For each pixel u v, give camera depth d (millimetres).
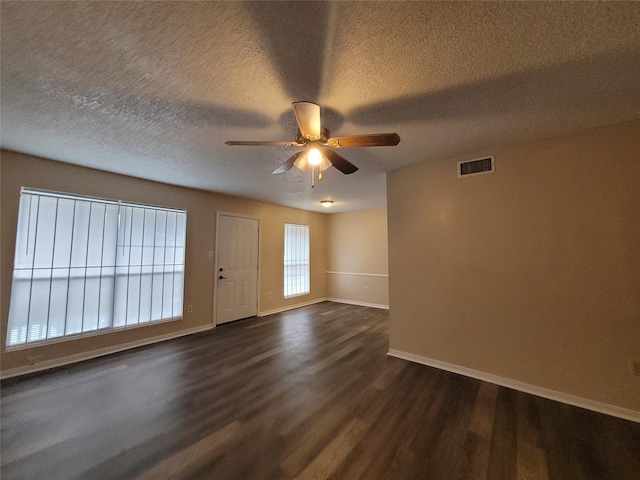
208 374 2688
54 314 2896
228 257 4691
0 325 2588
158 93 1714
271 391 2363
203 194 4336
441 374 2732
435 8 1108
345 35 1245
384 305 5957
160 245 3801
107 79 1574
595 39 1273
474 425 1906
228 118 2020
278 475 1474
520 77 1559
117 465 1530
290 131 2230
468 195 2779
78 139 2381
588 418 2002
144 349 3385
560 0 1073
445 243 2912
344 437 1775
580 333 2191
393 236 3299
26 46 1307
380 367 2885
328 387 2439
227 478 1451
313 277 6559
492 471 1513
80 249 3090
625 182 2068
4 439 1731
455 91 1689
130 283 3490
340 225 6754
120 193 3395
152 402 2178
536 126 2160
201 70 1493
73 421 1925
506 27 1204
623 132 2088
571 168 2270
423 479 1454
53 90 1681
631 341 2012
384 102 1809
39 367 2762
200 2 1070
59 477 1447
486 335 2633
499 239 2590
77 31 1220
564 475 1491
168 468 1512
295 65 1449
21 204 2730
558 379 2262
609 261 2104
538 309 2377
